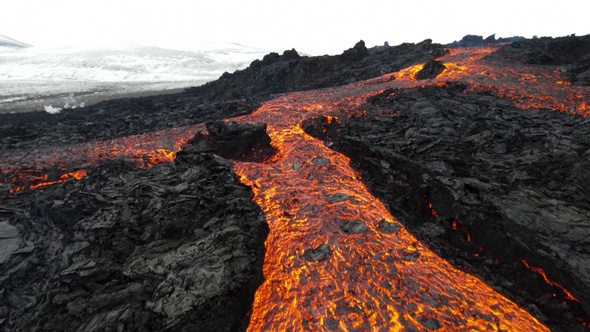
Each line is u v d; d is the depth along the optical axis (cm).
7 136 2523
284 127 2305
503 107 2184
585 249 948
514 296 949
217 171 1648
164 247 985
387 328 806
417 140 1772
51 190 1548
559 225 1043
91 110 3894
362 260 1052
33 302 871
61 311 807
